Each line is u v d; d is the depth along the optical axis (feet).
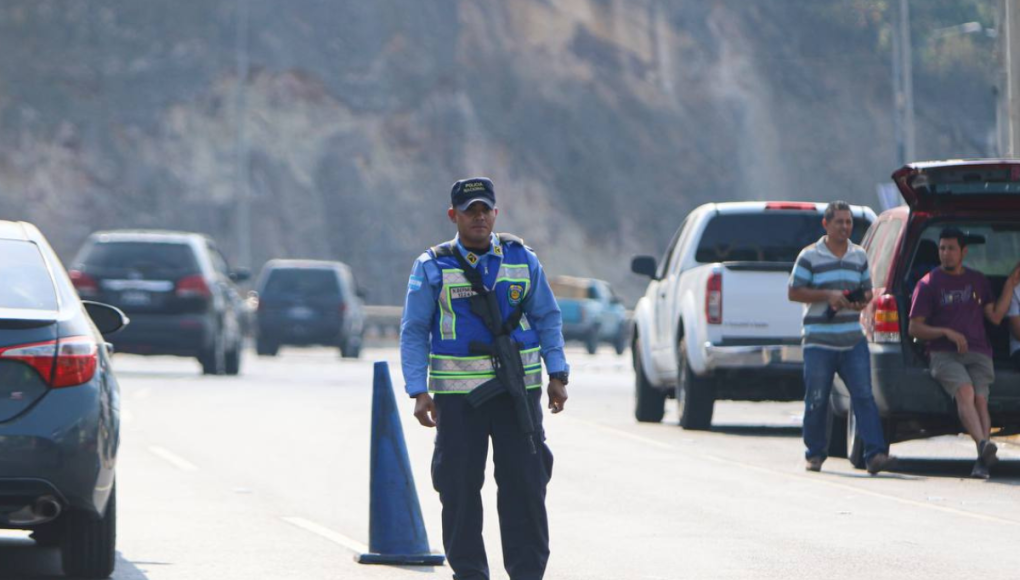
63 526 96.78
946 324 150.30
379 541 104.22
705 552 106.93
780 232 209.67
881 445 153.28
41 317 91.30
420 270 84.79
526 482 83.97
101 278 314.55
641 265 225.35
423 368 84.48
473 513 84.64
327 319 442.50
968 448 187.11
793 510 128.26
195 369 353.51
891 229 161.38
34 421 89.30
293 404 243.60
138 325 313.94
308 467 160.97
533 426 83.61
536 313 85.71
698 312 198.39
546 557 84.64
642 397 219.61
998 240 168.04
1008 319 155.84
